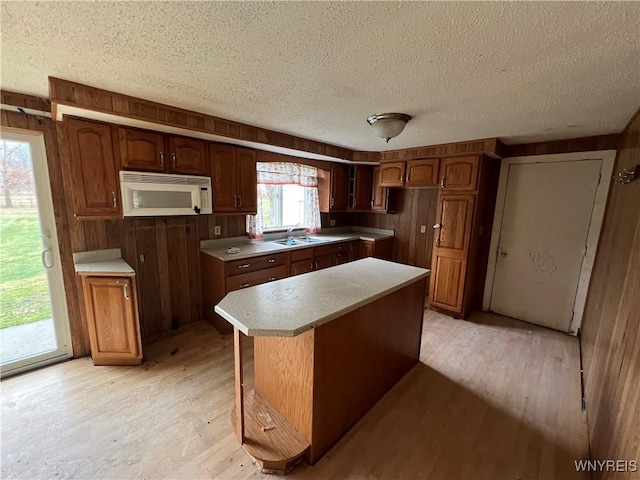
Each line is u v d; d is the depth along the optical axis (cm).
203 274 329
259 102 203
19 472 150
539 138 300
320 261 398
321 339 156
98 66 150
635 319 134
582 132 269
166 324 308
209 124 241
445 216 348
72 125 209
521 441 178
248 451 157
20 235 224
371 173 455
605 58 129
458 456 167
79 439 170
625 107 193
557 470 160
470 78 155
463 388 228
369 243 440
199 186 275
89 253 252
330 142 343
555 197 317
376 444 175
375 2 97
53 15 105
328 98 192
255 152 325
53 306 240
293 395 171
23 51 134
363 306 184
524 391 224
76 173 214
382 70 149
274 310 159
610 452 137
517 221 345
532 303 342
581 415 200
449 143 331
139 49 131
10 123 206
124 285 230
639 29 105
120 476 150
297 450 157
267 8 101
